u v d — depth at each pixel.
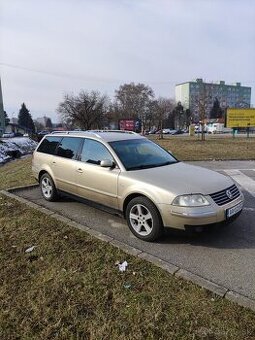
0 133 72.62
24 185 8.55
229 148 21.84
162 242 4.88
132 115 86.69
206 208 4.48
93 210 6.47
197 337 2.87
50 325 3.06
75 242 4.80
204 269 4.06
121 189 5.20
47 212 6.17
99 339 2.88
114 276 3.86
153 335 2.91
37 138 46.72
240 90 103.31
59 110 59.41
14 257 4.41
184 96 102.12
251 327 2.96
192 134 54.44
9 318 3.17
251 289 3.60
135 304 3.33
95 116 57.38
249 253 4.48
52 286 3.68
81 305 3.34
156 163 5.71
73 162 6.25
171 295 3.46
